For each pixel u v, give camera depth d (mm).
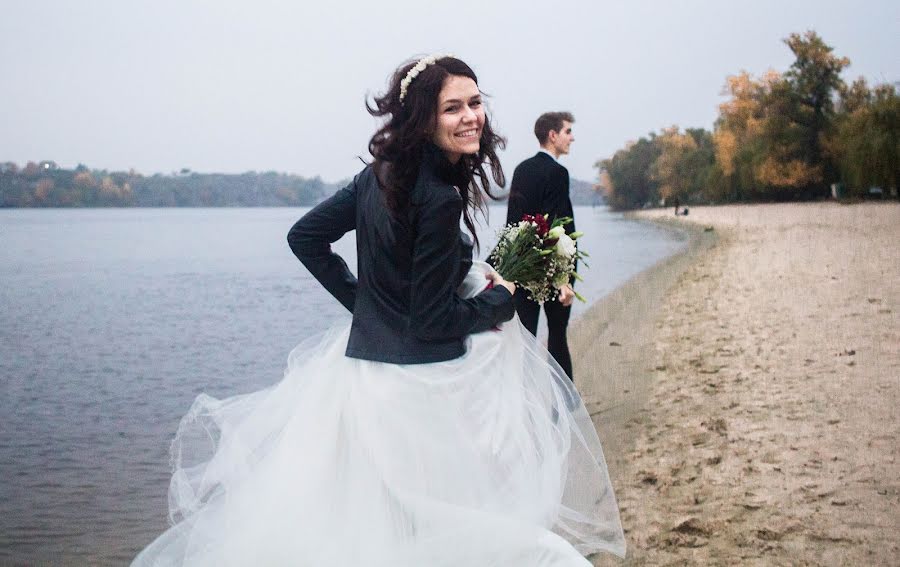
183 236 63406
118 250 44000
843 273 14758
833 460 4820
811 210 50469
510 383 2713
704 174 104812
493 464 2590
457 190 2680
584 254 3602
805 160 66750
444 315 2500
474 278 2768
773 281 14570
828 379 6812
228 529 2504
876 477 4500
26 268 30922
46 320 15883
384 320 2562
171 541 2643
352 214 2756
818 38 65125
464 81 2568
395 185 2482
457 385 2561
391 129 2553
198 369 10477
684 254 25766
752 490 4449
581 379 7504
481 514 2465
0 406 8219
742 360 7914
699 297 13430
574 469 2826
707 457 5039
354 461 2512
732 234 33938
